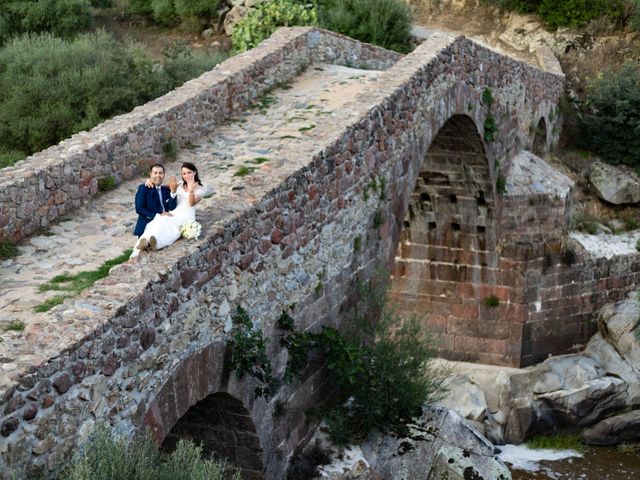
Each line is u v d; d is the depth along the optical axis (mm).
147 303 9359
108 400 8789
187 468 8719
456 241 25281
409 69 17438
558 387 24484
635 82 29703
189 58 26625
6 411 7410
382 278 16047
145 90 24422
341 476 13578
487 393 24516
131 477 8234
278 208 12445
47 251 11805
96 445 8273
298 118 17672
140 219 11281
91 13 31953
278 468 13250
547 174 25625
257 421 12469
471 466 14430
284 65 20156
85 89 23703
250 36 29078
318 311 14047
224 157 15688
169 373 9945
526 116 25906
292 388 13516
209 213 11414
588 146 30250
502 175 24297
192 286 10336
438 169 23297
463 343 26047
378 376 14430
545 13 34531
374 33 31906
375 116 15523
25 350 8031
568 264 25625
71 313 8758
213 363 10969
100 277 10906
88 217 13094
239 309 11461
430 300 26109
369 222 15828
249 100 18688
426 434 14672
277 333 12789
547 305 25656
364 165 15281
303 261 13414
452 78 19344
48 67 24125
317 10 32125
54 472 8008
